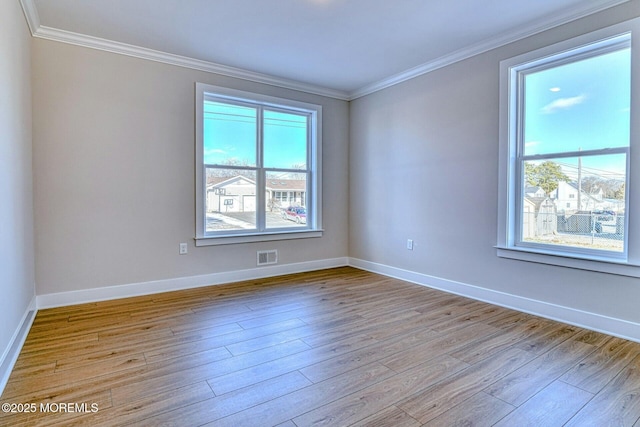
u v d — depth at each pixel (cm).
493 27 307
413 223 421
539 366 215
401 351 237
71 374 204
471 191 357
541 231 313
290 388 191
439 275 392
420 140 409
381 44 342
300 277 448
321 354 232
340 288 396
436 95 389
